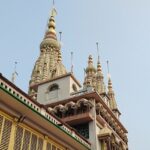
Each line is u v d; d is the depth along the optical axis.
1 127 19.97
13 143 20.55
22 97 23.05
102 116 37.59
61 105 36.34
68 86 39.06
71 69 54.97
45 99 39.50
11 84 22.02
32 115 22.94
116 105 55.88
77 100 36.66
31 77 81.88
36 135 23.39
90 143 32.97
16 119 21.55
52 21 93.56
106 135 33.78
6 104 21.11
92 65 68.38
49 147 24.62
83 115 34.44
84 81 64.88
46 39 88.69
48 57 84.69
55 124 25.03
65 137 26.88
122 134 43.19
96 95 36.41
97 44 74.56
